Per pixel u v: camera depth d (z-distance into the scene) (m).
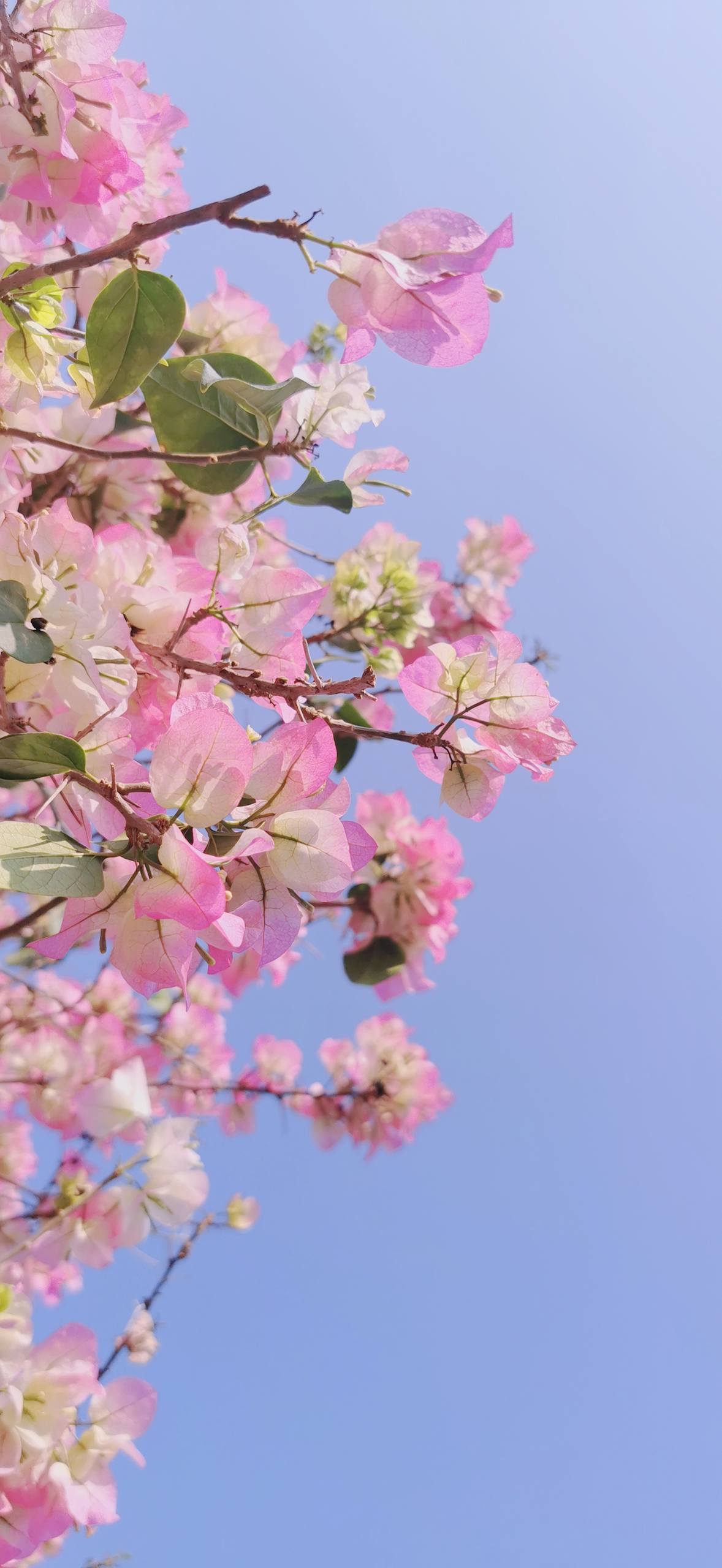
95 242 0.95
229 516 1.32
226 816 0.87
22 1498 1.03
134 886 0.88
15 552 0.93
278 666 0.99
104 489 1.21
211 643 1.00
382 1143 1.95
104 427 1.14
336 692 0.96
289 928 0.90
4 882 0.85
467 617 2.04
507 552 2.07
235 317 1.25
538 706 0.96
